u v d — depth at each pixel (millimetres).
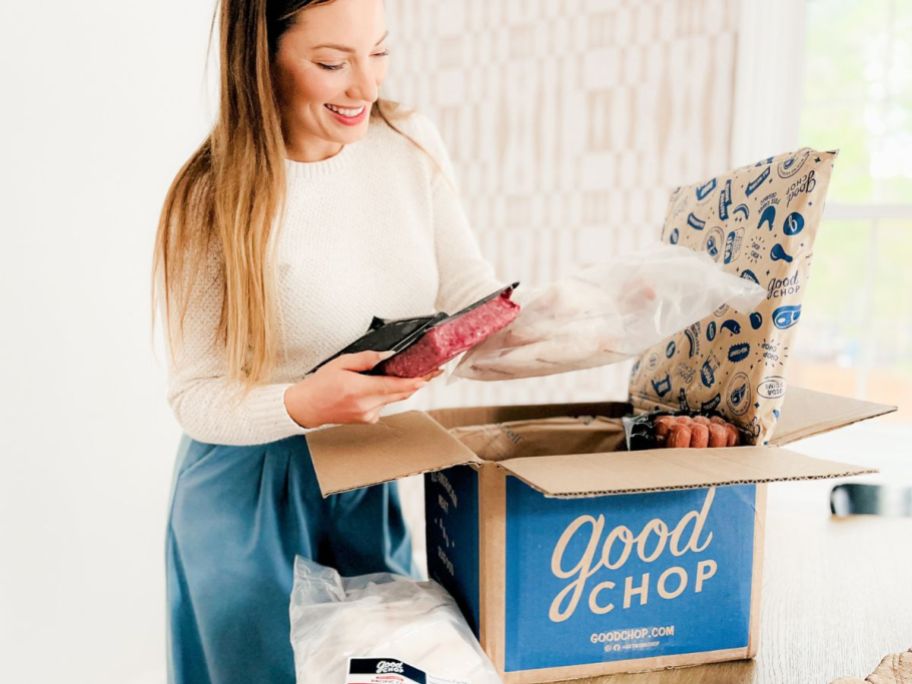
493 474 677
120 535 1816
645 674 721
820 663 739
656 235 2057
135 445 1844
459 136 2221
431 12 2195
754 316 799
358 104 894
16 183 1515
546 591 694
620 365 2119
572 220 2139
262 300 911
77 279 1665
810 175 747
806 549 1034
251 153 897
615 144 2062
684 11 1943
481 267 1115
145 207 1820
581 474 635
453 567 793
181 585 1048
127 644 1854
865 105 1996
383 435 815
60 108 1595
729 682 702
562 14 2062
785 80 1932
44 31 1545
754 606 741
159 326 1894
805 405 883
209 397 882
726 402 837
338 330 1021
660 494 706
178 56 1877
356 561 1042
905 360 2604
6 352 1515
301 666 654
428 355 719
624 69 2023
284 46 845
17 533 1569
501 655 694
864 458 1936
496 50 2146
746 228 838
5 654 1561
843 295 2270
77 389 1684
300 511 1002
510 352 836
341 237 1030
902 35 1942
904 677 616
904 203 1956
